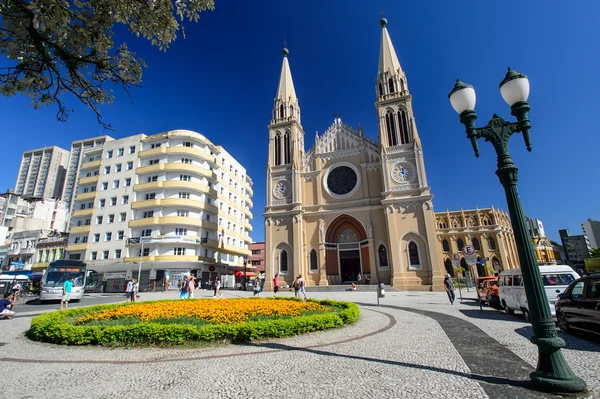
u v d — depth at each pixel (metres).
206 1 8.01
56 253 58.50
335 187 45.25
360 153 44.62
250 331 10.02
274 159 49.06
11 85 7.13
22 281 39.00
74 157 131.00
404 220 38.53
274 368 7.26
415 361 7.63
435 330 11.65
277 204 46.03
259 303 15.98
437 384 6.03
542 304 5.88
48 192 125.25
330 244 43.41
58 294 27.91
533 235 91.19
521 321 13.42
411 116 42.09
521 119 6.95
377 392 5.70
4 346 10.00
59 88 7.66
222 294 36.38
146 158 54.06
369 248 40.25
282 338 10.45
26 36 6.89
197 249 51.00
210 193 55.00
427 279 36.09
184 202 50.03
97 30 7.42
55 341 10.32
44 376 6.95
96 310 15.98
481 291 20.39
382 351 8.66
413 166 40.12
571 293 11.23
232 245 62.28
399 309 18.55
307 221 44.47
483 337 10.27
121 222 51.22
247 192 78.19
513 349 8.62
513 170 6.68
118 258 49.50
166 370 7.25
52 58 7.37
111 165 55.81
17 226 71.56
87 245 52.28
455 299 24.53
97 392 5.96
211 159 56.28
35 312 20.94
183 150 52.38
